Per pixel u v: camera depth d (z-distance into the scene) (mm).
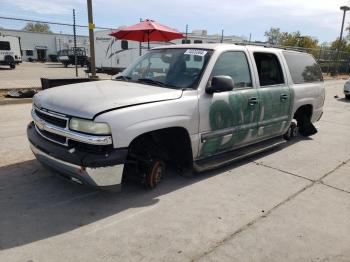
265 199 4145
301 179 4879
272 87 5461
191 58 4527
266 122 5391
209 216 3650
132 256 2904
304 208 3967
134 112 3486
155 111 3664
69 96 3695
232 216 3680
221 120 4488
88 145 3375
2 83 15148
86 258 2846
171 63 4590
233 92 4656
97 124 3266
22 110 8625
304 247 3182
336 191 4512
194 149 4238
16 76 20453
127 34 13336
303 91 6301
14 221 3357
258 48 5355
